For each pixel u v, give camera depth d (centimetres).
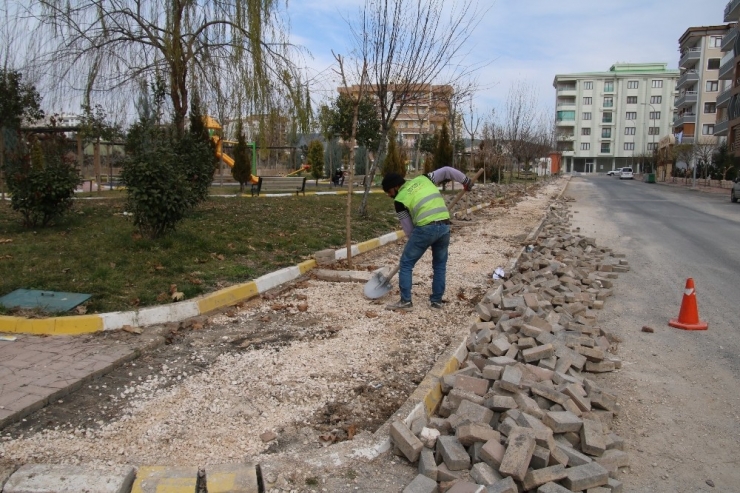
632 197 2880
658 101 8944
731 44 4447
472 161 3362
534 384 366
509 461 277
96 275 615
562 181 5266
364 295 635
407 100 1183
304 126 1310
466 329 512
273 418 351
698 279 798
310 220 1206
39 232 888
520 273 763
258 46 1206
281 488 277
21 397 361
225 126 1383
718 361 475
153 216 778
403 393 391
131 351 447
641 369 458
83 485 270
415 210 570
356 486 280
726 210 2031
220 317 557
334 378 412
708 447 337
